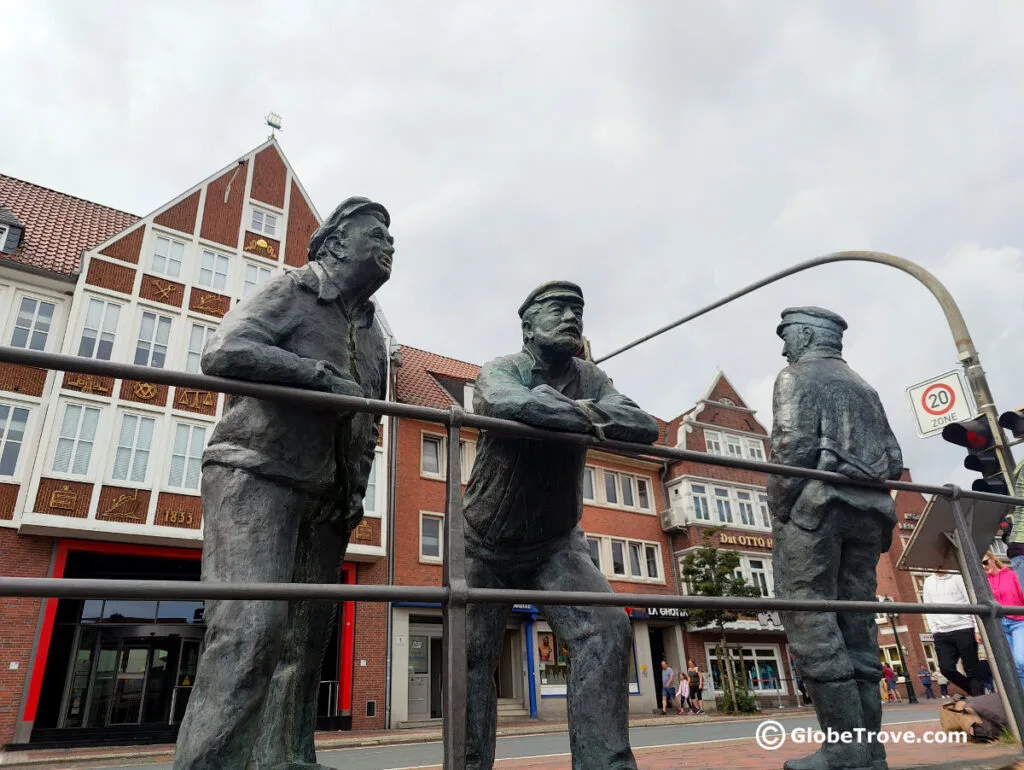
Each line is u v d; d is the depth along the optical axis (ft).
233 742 6.26
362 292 8.79
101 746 47.93
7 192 65.57
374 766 28.25
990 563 20.20
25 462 50.70
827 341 12.59
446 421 7.28
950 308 20.92
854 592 11.46
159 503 53.42
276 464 7.25
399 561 63.77
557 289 9.82
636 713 75.56
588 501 82.33
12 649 47.34
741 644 86.79
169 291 60.18
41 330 55.01
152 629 53.72
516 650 68.39
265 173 69.41
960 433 19.88
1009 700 10.27
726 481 91.81
